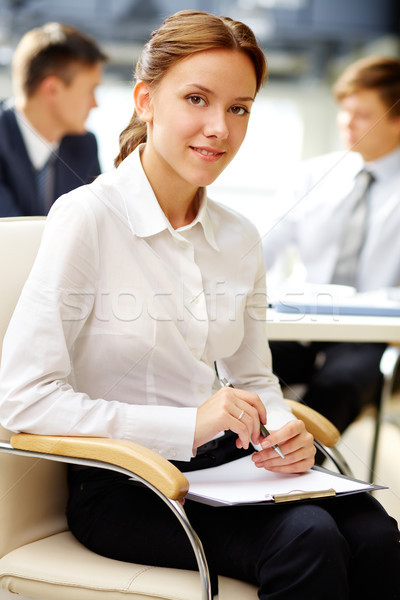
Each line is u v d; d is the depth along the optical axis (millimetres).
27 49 2475
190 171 1085
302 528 944
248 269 1265
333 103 4129
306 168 2455
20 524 1133
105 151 3867
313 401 1942
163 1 3725
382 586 1008
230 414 1025
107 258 1099
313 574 925
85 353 1121
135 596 978
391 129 2322
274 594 934
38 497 1162
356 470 2197
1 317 1172
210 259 1204
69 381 1139
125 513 1068
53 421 1016
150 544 1035
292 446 1067
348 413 1949
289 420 1176
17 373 1036
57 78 2475
